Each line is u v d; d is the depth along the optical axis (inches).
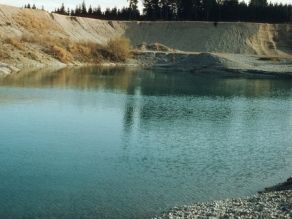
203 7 6314.0
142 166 1072.2
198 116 1736.0
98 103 1923.0
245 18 6245.1
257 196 844.0
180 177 1004.6
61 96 2065.7
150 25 5767.7
